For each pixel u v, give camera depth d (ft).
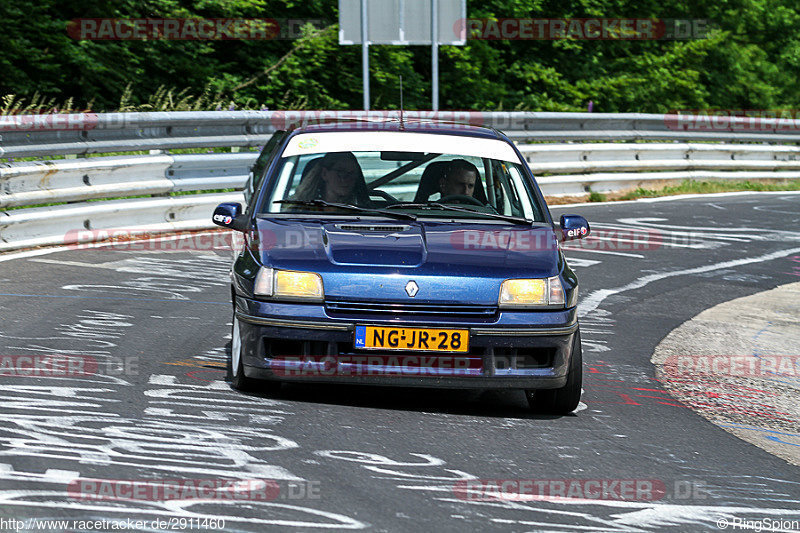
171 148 118.42
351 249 55.47
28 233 101.35
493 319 53.78
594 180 172.04
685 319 89.15
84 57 186.60
